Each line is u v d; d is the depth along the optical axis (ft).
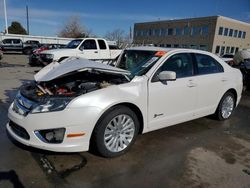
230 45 137.49
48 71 12.82
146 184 9.37
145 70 12.49
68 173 9.78
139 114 11.88
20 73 37.63
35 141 9.83
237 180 9.95
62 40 130.72
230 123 17.04
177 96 13.16
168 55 13.19
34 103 10.02
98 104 10.14
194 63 14.48
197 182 9.68
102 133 10.49
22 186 8.85
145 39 168.45
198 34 134.92
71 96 10.02
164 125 13.07
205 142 13.53
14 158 10.69
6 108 17.80
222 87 16.20
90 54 40.83
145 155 11.59
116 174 9.91
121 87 11.09
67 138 9.83
